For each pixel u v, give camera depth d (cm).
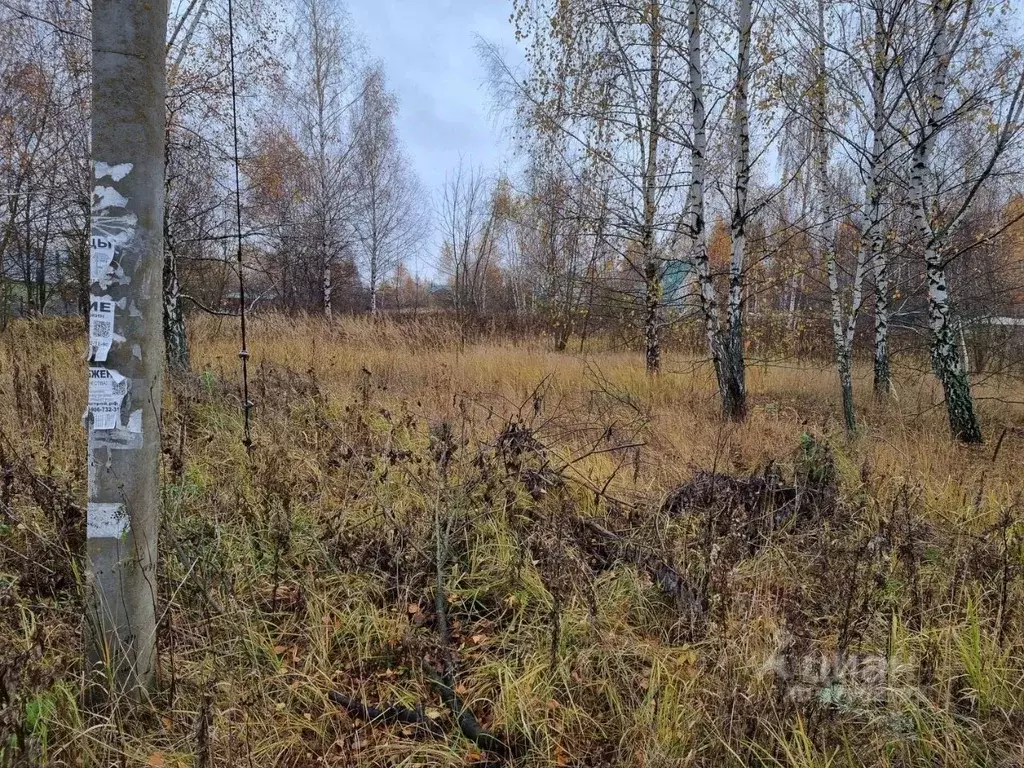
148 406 197
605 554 335
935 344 634
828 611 283
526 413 575
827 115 758
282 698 224
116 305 186
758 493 378
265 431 457
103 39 175
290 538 308
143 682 207
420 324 1254
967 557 302
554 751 210
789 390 920
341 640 259
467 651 260
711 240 1500
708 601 281
